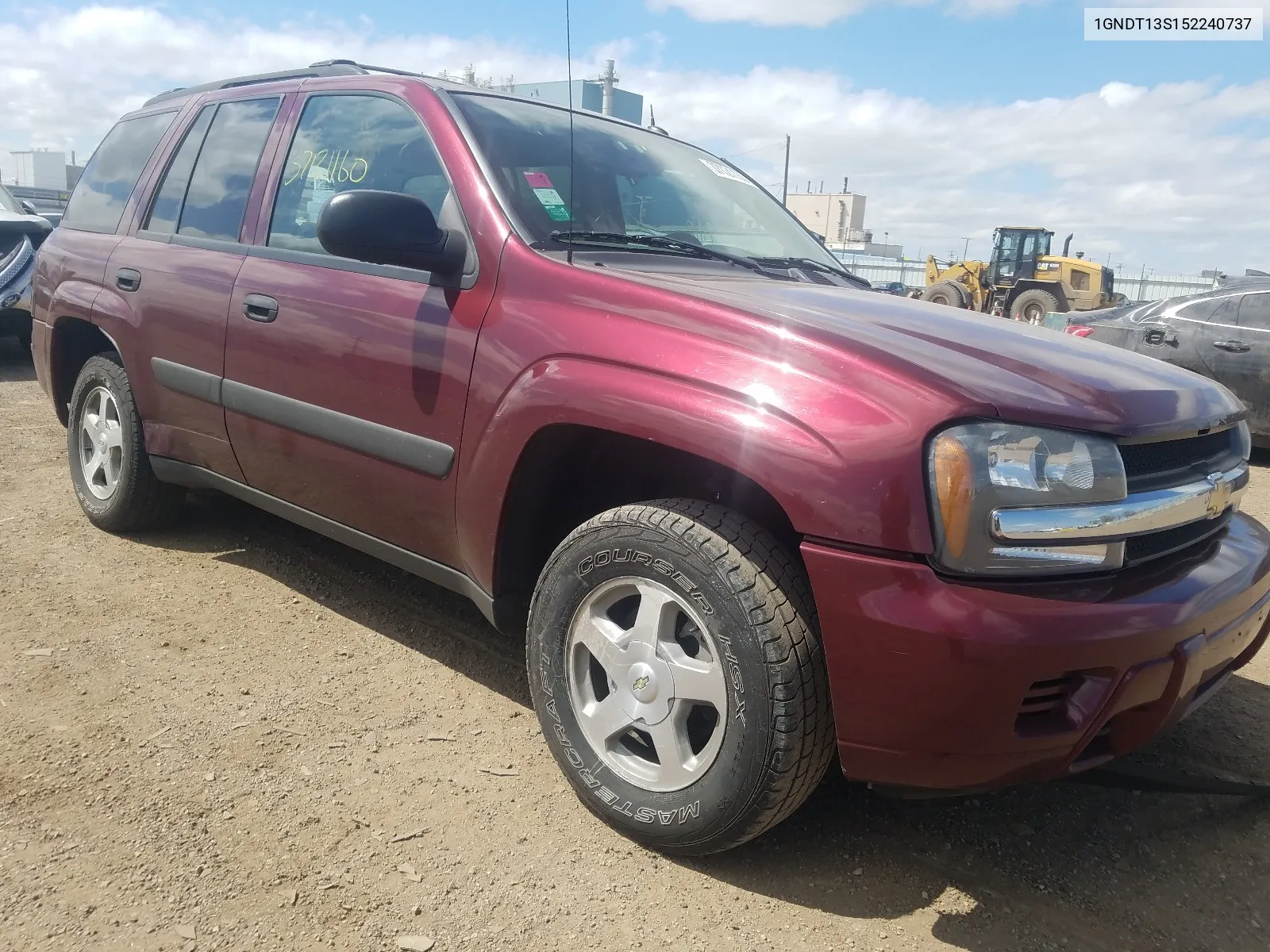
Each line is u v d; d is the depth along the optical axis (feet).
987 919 6.75
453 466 8.23
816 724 6.46
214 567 12.35
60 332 13.67
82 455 13.62
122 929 6.13
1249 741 9.50
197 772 7.86
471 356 8.04
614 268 8.13
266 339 9.91
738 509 7.47
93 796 7.45
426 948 6.14
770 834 7.57
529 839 7.30
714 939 6.40
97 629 10.34
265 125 11.16
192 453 11.60
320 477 9.71
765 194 12.53
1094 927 6.72
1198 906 7.01
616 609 7.66
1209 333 25.32
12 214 26.81
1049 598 5.94
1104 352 8.09
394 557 9.37
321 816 7.39
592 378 7.14
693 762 6.97
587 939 6.32
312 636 10.56
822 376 6.31
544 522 8.41
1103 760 6.62
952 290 72.74
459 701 9.36
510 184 8.73
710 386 6.60
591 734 7.54
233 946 6.05
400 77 10.03
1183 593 6.41
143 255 11.96
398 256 8.16
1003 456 5.92
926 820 7.90
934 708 5.92
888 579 5.92
